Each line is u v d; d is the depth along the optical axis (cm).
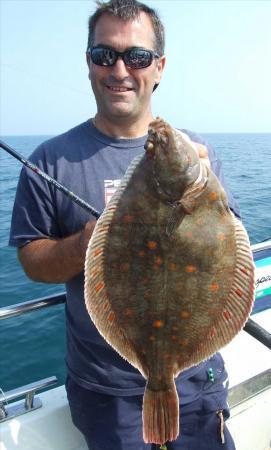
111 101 93
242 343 133
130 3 91
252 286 73
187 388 94
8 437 100
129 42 90
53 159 96
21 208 96
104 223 73
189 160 70
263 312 146
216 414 97
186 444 98
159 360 76
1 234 417
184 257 72
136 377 90
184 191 70
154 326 75
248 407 116
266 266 146
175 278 73
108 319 75
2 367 193
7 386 181
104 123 97
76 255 81
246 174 856
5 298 268
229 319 75
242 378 121
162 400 76
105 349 91
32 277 93
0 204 579
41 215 96
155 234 71
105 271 74
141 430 93
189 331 75
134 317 75
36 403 107
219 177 102
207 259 72
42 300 102
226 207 73
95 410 93
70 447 104
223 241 72
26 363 196
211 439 97
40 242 93
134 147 96
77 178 94
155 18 96
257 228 417
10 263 330
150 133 71
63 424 105
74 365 96
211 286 74
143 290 74
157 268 73
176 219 70
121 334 77
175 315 74
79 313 93
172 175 69
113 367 91
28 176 95
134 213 72
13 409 106
